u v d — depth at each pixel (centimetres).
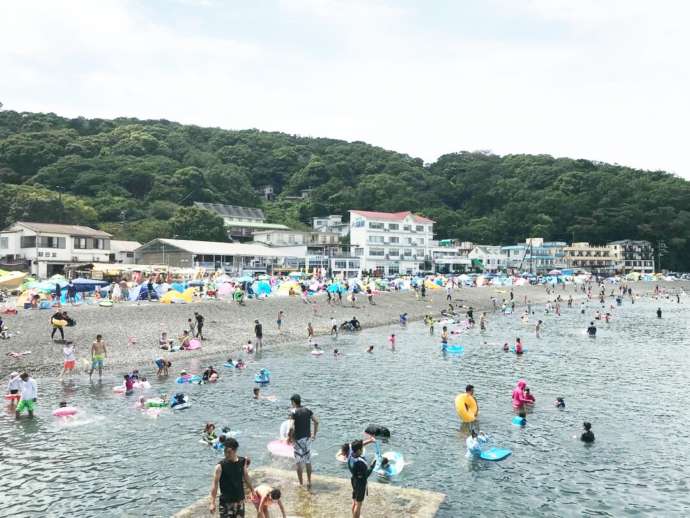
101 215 11488
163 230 10862
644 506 1481
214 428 1984
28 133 14500
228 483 1045
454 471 1698
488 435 2059
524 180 18688
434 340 4675
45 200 9744
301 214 15650
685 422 2256
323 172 17638
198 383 2850
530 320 6462
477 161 19950
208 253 8669
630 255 15562
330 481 1518
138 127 17538
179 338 3934
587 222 16400
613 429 2155
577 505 1477
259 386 2812
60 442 1903
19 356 3200
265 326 4903
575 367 3456
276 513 1293
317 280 7838
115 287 5619
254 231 12181
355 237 12050
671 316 7075
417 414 2327
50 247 7525
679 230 15925
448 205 18238
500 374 3212
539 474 1689
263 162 18700
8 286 5362
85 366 3142
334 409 2389
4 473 1620
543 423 2225
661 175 19112
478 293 9125
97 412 2278
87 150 14475
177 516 1307
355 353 3931
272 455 1789
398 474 1661
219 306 5444
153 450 1833
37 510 1385
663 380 3073
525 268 14712
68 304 5062
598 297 10425
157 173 14125
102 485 1545
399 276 10200
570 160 19925
